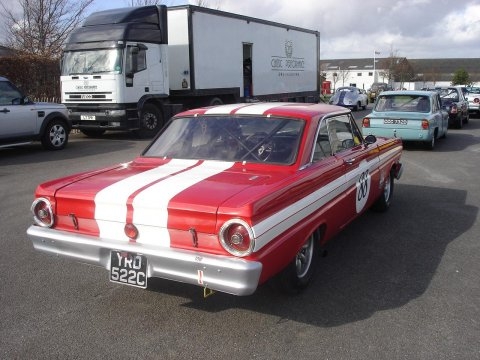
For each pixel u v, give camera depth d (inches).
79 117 553.6
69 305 152.1
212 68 621.6
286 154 157.5
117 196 133.1
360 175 195.2
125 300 155.4
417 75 3513.8
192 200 125.0
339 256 194.1
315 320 142.3
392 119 474.6
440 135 533.6
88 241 135.9
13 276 174.2
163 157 173.2
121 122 539.5
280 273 147.3
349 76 3727.9
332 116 185.2
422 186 325.7
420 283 168.4
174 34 592.1
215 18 618.2
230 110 181.8
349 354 124.6
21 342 130.8
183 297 157.3
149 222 129.1
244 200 122.4
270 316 144.7
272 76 760.3
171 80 607.2
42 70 685.9
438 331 135.9
